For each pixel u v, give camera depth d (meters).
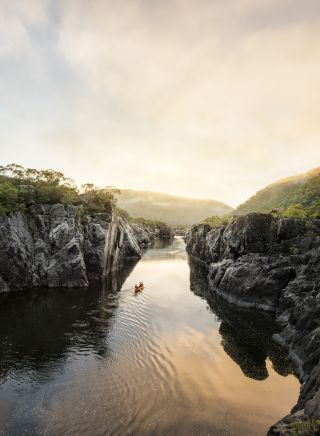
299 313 34.78
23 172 68.62
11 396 23.25
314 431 13.11
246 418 21.59
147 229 189.12
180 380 26.09
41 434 19.33
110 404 22.45
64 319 39.78
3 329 36.22
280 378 27.03
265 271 47.69
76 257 56.53
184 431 20.02
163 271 78.12
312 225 55.38
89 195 74.75
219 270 57.44
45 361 28.75
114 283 60.78
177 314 43.22
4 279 50.69
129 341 33.50
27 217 57.47
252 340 34.97
